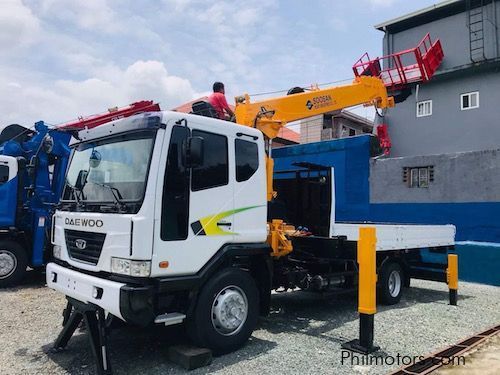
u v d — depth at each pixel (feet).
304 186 26.21
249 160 19.01
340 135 94.12
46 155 33.22
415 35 75.31
